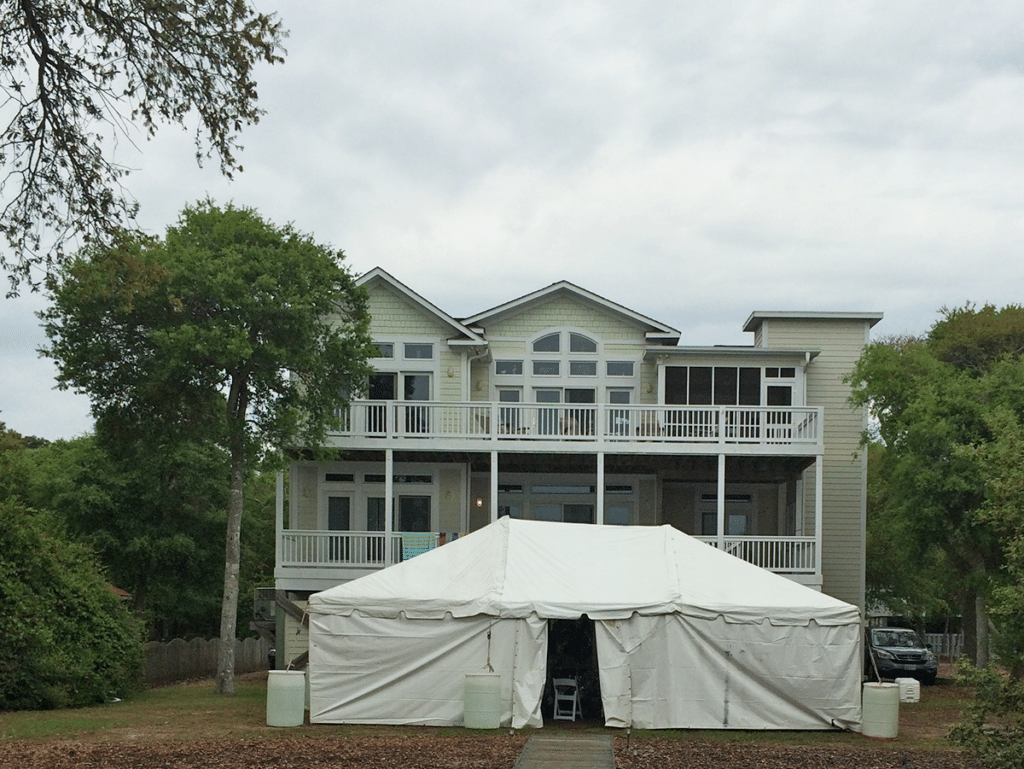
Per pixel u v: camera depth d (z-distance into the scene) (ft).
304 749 46.57
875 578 139.44
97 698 71.05
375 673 57.67
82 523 122.52
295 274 77.20
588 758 45.09
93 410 78.28
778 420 102.47
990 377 86.17
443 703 57.16
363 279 102.32
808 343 107.04
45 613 68.95
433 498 102.12
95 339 74.74
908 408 86.89
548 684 66.54
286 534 93.66
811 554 97.60
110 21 42.04
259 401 80.74
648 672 57.62
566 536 66.49
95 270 57.00
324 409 82.58
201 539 131.64
